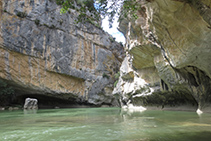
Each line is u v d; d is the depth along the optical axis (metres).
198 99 13.16
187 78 13.47
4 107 27.09
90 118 10.74
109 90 45.91
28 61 30.34
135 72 22.67
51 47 34.03
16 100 33.91
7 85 28.89
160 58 15.62
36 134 5.75
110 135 5.29
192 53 9.73
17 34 29.16
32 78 30.59
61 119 10.45
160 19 9.97
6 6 28.88
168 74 15.30
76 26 41.22
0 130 6.65
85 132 5.89
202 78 12.08
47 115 13.96
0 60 27.20
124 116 11.63
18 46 28.94
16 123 8.78
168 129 5.97
